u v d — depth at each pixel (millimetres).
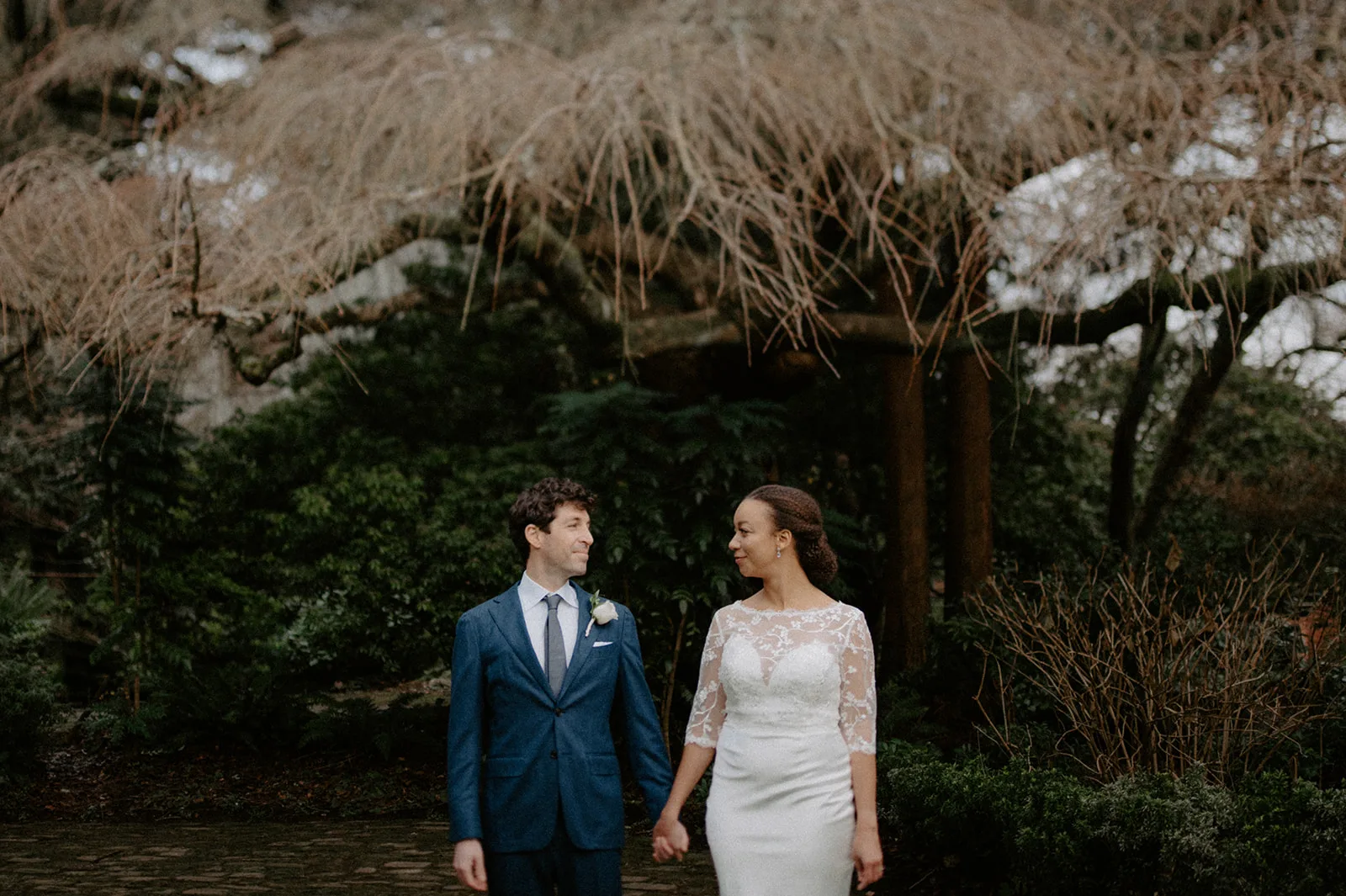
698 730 3262
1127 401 11828
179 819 7121
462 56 8320
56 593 12539
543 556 3256
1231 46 8297
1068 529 12852
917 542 10508
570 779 3057
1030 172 8680
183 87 10797
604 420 8344
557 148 8188
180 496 10289
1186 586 6844
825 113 8234
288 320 8469
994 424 12766
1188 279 7633
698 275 9516
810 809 3059
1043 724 6066
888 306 10344
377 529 12117
